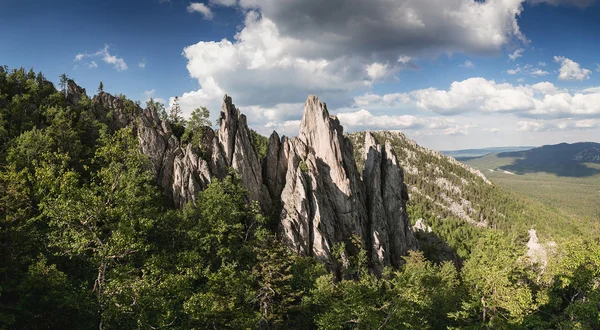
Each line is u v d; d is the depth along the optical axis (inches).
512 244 2859.3
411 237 5009.8
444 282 3122.5
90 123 4325.8
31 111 4443.9
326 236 4052.7
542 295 2405.3
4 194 1902.1
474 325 2293.3
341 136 5221.5
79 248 1505.9
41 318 1662.2
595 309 2226.9
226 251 2898.6
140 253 1877.5
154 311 1620.3
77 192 1542.8
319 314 2423.7
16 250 1841.8
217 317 1909.4
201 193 3467.0
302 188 4037.9
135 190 1788.9
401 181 5290.4
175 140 4286.4
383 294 2146.9
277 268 2501.2
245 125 4512.8
